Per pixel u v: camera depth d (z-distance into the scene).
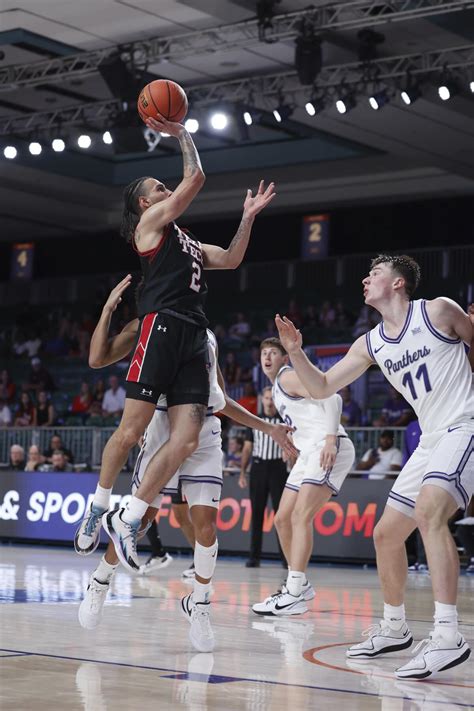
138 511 5.27
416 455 5.36
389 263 5.25
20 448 16.20
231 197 23.78
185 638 5.96
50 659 5.11
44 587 8.95
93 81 17.42
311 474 7.73
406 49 14.90
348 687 4.59
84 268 27.02
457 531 12.96
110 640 5.81
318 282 23.83
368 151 20.33
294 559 7.55
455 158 19.56
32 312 26.83
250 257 25.25
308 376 5.39
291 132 21.09
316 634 6.37
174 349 5.36
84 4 13.78
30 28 14.75
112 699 4.18
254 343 23.06
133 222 5.67
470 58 14.75
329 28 13.91
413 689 4.59
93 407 21.62
